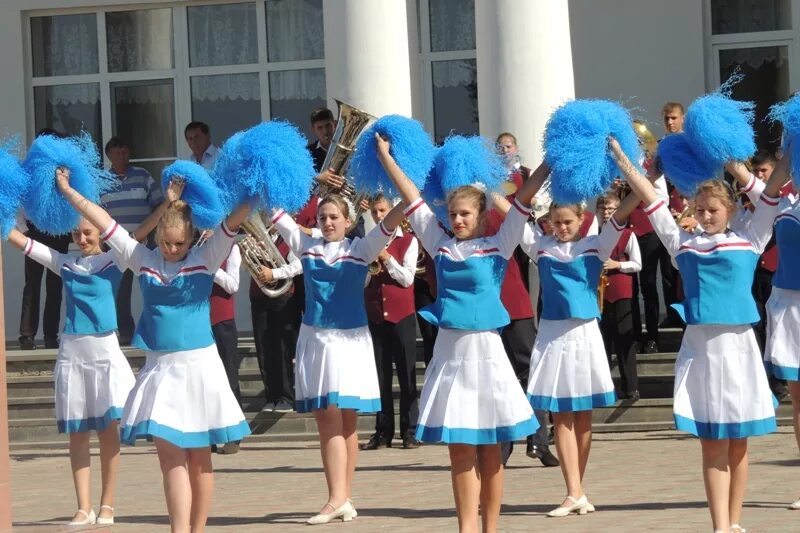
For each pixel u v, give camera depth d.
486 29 16.38
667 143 9.28
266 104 22.12
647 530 9.57
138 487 13.33
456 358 8.88
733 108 9.20
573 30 20.80
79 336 10.91
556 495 11.55
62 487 13.55
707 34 20.78
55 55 22.50
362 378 10.83
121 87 22.42
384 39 16.55
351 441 11.06
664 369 16.48
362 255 10.88
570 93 16.38
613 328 15.78
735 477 9.27
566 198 8.93
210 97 22.30
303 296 16.16
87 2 22.25
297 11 22.06
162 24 22.36
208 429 8.99
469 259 8.87
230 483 13.17
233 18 22.23
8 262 21.78
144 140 22.39
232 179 9.13
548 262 11.12
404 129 9.20
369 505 11.40
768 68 20.77
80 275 10.91
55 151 9.76
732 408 8.93
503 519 10.39
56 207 9.73
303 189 9.23
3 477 8.32
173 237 8.97
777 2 20.73
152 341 9.01
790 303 10.78
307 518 10.80
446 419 8.77
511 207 8.92
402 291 14.88
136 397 9.03
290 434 16.31
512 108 16.19
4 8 22.30
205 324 9.09
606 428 15.92
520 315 12.95
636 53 20.64
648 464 13.27
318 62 22.00
